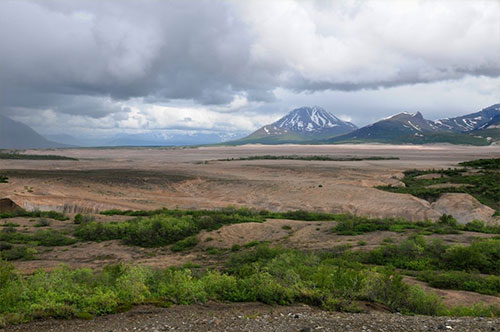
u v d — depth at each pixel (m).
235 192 69.00
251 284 10.32
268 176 94.19
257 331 6.75
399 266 20.61
